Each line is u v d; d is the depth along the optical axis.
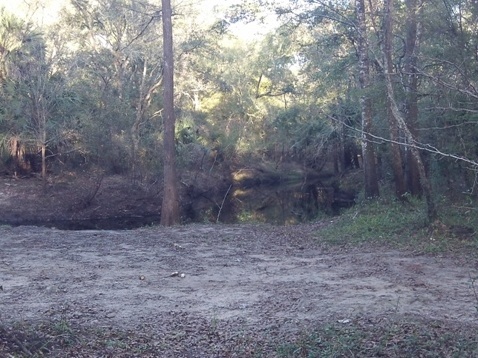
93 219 32.91
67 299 10.70
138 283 12.11
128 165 36.47
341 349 7.52
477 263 13.07
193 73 41.09
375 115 21.98
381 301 10.20
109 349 7.78
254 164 45.78
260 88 47.66
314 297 10.62
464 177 18.73
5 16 33.44
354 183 37.34
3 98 33.84
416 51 17.11
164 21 23.14
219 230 20.16
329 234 17.92
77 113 34.50
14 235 19.00
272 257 15.05
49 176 36.16
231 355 7.73
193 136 40.50
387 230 17.09
